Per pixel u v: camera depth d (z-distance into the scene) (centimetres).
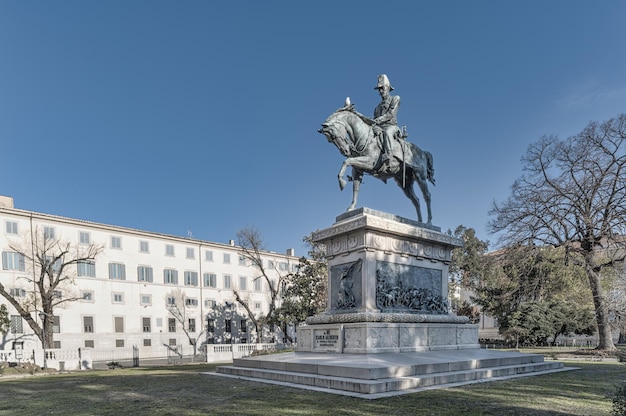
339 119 1516
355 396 877
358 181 1579
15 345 4419
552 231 3042
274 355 1448
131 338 5459
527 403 816
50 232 4938
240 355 3759
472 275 5359
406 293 1512
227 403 856
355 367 1008
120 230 5556
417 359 1175
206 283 6347
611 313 3009
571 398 873
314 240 1597
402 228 1501
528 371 1359
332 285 1539
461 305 5522
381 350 1298
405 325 1381
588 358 2377
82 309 5081
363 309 1386
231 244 6856
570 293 4072
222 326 6391
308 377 1061
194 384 1164
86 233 5256
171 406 851
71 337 4944
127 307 5491
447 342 1520
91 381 1377
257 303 6831
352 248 1470
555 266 3662
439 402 820
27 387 1291
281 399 872
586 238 2975
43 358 3225
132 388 1140
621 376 1271
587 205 2938
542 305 4359
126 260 5578
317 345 1441
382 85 1708
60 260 4956
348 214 1531
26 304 3781
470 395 896
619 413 670
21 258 4666
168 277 5959
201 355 5712
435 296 1622
